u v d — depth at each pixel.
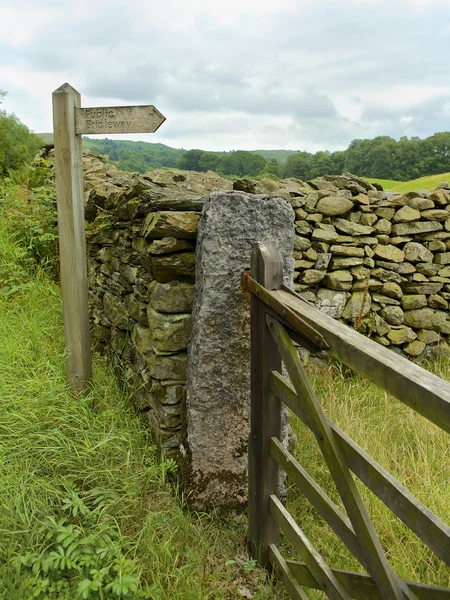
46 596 1.67
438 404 1.00
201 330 2.18
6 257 4.79
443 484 2.59
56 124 2.73
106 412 2.73
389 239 4.62
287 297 1.75
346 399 3.52
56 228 5.30
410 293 4.75
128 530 2.16
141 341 2.74
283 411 2.39
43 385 2.82
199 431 2.29
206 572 2.04
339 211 4.34
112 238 3.61
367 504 2.42
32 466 2.30
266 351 1.88
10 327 3.51
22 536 1.93
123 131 2.69
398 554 2.11
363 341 1.33
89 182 5.15
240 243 2.14
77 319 2.94
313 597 1.91
